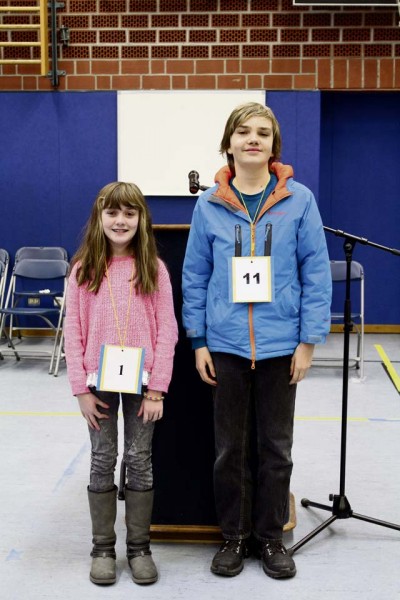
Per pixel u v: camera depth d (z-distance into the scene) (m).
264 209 2.02
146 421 2.06
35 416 3.87
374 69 5.89
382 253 6.49
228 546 2.17
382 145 6.40
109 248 2.07
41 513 2.58
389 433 3.56
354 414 3.93
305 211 2.03
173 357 2.21
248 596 2.01
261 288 1.99
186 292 2.12
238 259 2.01
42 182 6.12
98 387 1.98
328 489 2.81
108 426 2.08
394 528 2.38
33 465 3.08
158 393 2.04
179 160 5.99
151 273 2.04
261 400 2.07
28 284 6.25
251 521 2.22
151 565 2.10
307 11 5.86
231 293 2.01
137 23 5.92
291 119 5.96
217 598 2.00
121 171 6.04
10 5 6.00
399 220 6.48
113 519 2.14
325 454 3.23
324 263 2.03
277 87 5.93
